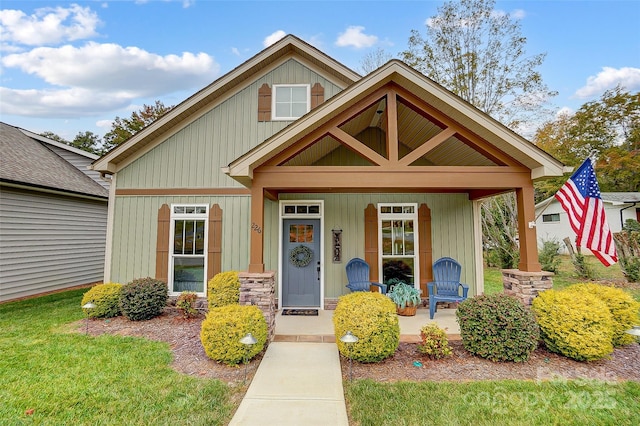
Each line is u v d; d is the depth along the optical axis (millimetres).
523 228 5496
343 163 7984
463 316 4742
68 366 4320
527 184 5461
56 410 3309
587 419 3182
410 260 7773
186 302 6699
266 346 5070
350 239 7770
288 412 3291
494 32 15086
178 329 6035
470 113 5145
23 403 3420
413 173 5371
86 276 11320
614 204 17719
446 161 7711
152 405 3395
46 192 9781
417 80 5168
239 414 3250
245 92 8055
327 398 3559
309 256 7738
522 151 5133
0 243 8484
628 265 10984
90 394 3605
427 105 5488
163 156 7922
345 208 7828
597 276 12117
